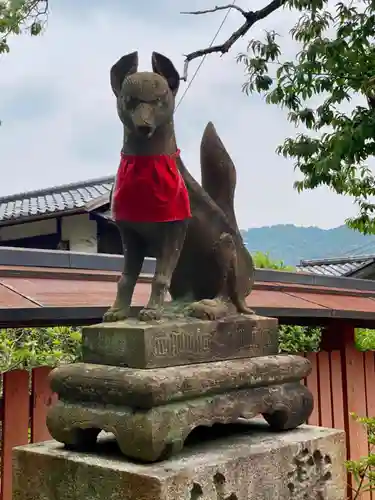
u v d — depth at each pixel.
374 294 5.74
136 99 2.06
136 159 2.12
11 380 3.05
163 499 1.82
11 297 2.78
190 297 2.50
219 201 2.50
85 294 3.10
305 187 7.36
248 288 2.58
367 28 6.73
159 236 2.24
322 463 2.44
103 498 1.96
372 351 5.22
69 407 2.19
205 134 2.53
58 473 2.12
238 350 2.36
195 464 1.97
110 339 2.13
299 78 6.83
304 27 7.06
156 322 2.12
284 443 2.30
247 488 2.11
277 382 2.43
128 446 1.96
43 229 10.32
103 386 2.04
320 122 7.18
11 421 3.03
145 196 2.12
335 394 4.74
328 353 4.75
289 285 4.88
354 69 6.86
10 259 3.40
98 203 9.70
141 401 1.93
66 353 5.32
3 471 2.98
